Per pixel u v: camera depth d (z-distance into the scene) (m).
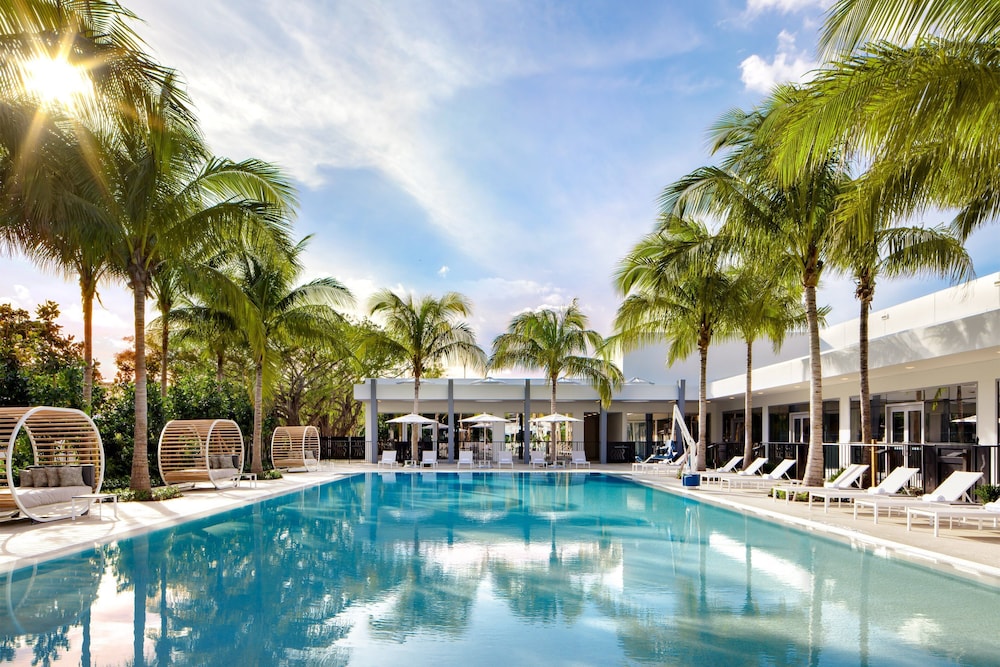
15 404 14.94
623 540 10.47
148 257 14.24
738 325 21.09
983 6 6.07
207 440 16.77
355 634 5.68
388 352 27.98
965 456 14.89
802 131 7.59
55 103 8.82
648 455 32.59
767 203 14.85
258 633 5.67
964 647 5.39
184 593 6.96
